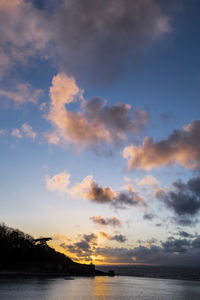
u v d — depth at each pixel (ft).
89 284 374.02
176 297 255.29
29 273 534.78
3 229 631.15
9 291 241.96
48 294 234.79
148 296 256.32
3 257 561.02
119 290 304.91
